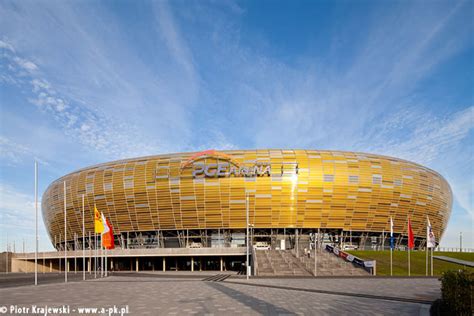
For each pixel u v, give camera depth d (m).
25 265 99.81
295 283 36.81
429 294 26.47
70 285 38.50
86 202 89.94
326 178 80.75
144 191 83.69
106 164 90.62
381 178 83.38
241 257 80.19
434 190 90.94
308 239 82.38
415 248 91.06
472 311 14.30
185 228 82.69
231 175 80.25
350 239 83.44
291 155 81.88
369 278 43.81
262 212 80.38
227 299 24.08
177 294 27.45
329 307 20.33
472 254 68.69
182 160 83.12
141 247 85.88
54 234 105.31
